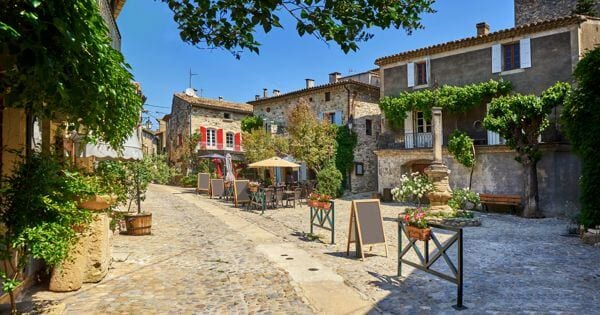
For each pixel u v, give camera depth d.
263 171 28.83
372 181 24.09
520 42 15.74
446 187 12.70
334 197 19.23
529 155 13.84
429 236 5.14
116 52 3.72
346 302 4.65
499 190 15.77
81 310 4.12
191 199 18.89
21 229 3.25
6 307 4.02
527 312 4.37
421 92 18.28
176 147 33.66
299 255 7.18
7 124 4.43
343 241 8.74
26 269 4.67
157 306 4.32
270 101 27.38
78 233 4.52
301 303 4.59
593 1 16.91
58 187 3.74
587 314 4.30
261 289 5.09
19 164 3.58
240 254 7.22
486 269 6.39
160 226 10.48
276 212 14.34
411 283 5.47
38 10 2.51
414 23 3.47
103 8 7.64
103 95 3.51
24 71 2.88
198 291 4.93
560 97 12.98
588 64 8.91
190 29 3.65
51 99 3.38
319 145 20.89
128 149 8.80
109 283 5.15
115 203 6.16
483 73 16.89
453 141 16.55
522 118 13.51
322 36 3.38
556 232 10.34
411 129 18.94
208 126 31.33
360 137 23.31
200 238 8.85
